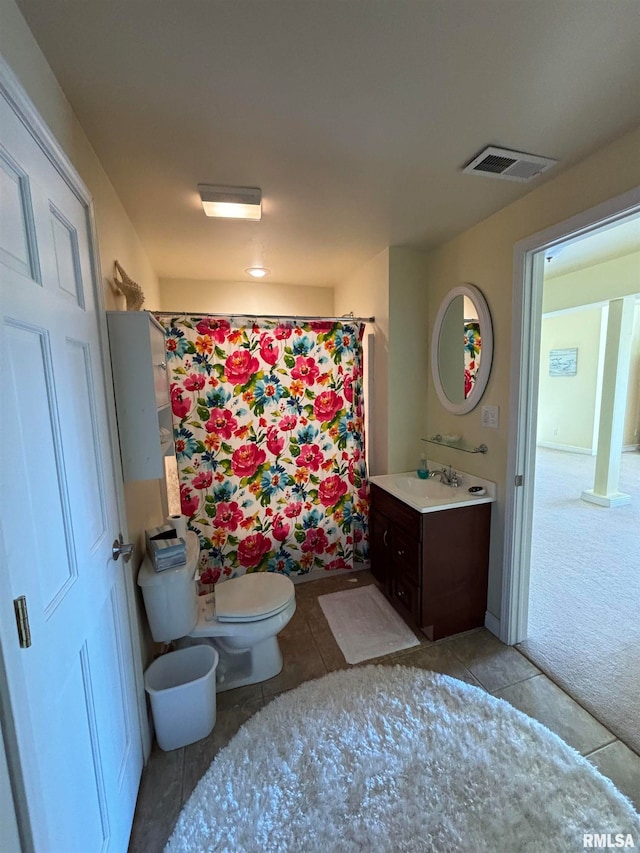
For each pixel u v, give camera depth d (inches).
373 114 45.9
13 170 27.5
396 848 43.1
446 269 89.7
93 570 40.0
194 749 56.2
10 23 30.5
